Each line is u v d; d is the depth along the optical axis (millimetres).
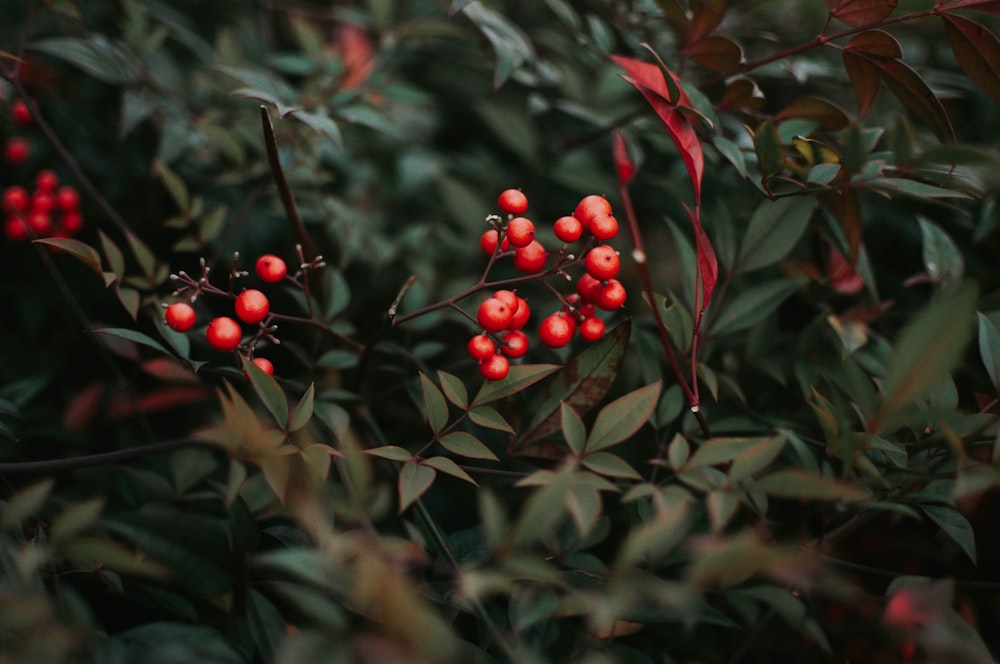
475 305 449
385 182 557
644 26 471
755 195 438
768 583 347
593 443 336
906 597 327
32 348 462
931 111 375
